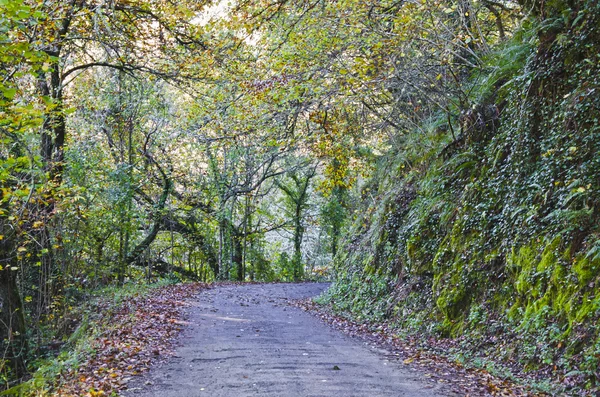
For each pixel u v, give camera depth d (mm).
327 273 43312
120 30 16453
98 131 26031
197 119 21000
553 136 10938
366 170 23812
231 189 36812
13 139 9562
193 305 17891
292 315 16734
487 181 13078
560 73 11391
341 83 15062
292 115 16875
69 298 19625
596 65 10609
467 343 10742
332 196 41344
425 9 14422
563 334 8531
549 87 11523
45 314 17156
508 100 13703
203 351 10023
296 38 14758
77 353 10211
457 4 15086
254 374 8047
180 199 34344
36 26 10469
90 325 14883
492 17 18844
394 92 18859
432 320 12648
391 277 16219
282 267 42719
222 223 37469
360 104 18531
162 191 32969
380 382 7680
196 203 35719
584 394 7203
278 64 14938
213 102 17984
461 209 13594
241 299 21188
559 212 9695
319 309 18516
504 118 13773
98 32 15477
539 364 8609
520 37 14844
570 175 10133
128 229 25531
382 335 13250
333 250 42156
